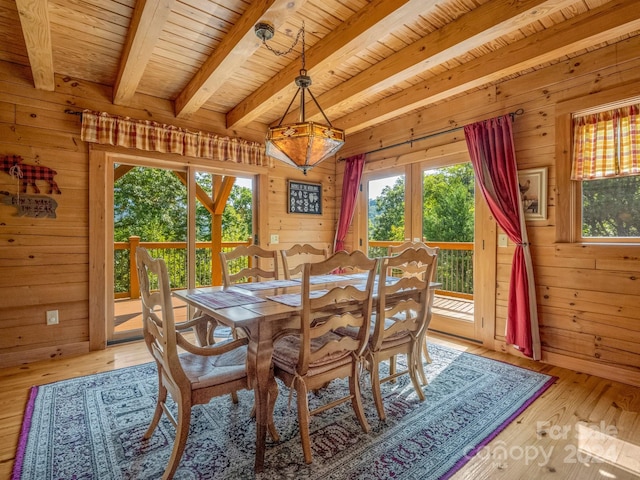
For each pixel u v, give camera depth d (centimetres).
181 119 370
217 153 384
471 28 224
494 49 267
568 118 272
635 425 190
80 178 309
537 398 221
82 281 310
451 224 361
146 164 354
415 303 217
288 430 187
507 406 211
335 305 188
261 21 206
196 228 390
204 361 180
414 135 389
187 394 150
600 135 264
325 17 227
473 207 340
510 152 297
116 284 380
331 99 336
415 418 198
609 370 251
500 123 304
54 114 299
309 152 223
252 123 424
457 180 355
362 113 379
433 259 223
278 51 270
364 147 450
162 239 379
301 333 165
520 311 288
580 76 266
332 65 259
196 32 243
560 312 278
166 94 350
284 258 300
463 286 351
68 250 304
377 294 204
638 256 241
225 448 171
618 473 152
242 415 203
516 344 292
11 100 281
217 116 396
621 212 256
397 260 200
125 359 293
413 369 223
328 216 495
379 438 179
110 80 317
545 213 285
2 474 151
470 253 345
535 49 245
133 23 222
